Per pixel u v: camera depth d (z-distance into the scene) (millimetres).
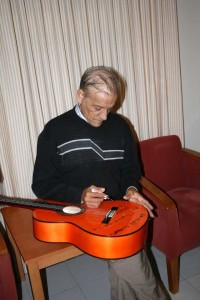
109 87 1273
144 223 1308
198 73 2404
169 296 1765
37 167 1506
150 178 2178
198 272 1948
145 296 1440
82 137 1474
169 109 2359
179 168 2271
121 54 2057
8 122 1835
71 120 1474
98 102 1294
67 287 1919
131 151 1622
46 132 1492
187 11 2242
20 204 1554
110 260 1357
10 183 1927
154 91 2252
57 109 1952
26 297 1855
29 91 1842
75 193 1437
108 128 1521
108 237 1212
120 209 1437
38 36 1794
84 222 1337
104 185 1521
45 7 1774
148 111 2275
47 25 1802
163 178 2219
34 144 1938
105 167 1520
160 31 2150
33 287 1478
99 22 1939
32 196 2014
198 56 2357
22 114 1853
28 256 1454
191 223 1734
